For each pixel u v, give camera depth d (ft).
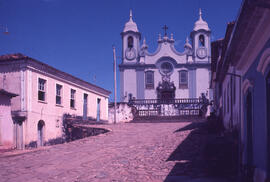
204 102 104.37
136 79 152.97
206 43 156.25
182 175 25.72
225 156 24.70
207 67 152.56
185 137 45.37
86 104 84.48
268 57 15.78
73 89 76.64
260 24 16.08
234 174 24.29
